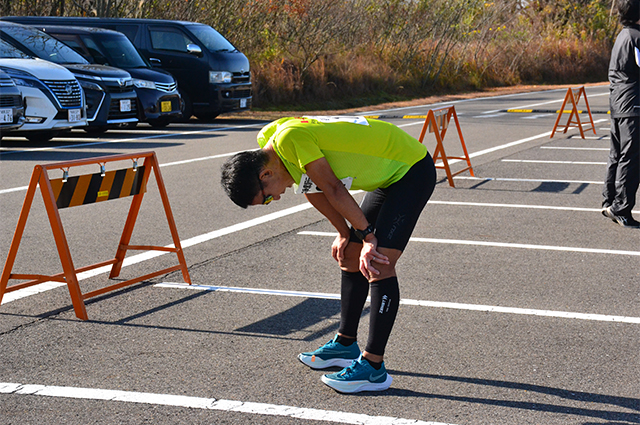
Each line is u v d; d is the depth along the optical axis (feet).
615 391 10.82
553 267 17.34
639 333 13.16
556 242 19.72
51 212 13.83
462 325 13.51
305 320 13.82
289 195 26.48
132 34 55.31
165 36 55.36
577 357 12.07
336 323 13.66
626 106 20.77
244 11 75.82
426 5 96.32
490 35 109.81
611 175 22.16
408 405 10.35
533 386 10.97
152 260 17.90
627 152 21.07
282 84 72.59
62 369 11.51
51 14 66.54
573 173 31.73
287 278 16.43
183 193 26.71
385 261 10.21
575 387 10.94
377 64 89.30
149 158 15.97
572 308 14.47
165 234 20.51
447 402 10.44
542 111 65.16
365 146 10.18
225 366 11.69
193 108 55.83
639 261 17.90
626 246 19.35
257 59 73.92
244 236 20.30
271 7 76.89
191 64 55.01
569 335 13.05
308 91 76.59
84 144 40.14
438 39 98.07
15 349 12.33
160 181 15.99
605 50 132.98
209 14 73.36
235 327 13.44
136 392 10.70
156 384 10.99
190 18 71.82
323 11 81.66
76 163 14.46
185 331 13.23
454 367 11.66
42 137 41.50
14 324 13.52
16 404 10.30
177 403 10.36
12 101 36.19
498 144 42.06
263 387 10.91
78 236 20.27
